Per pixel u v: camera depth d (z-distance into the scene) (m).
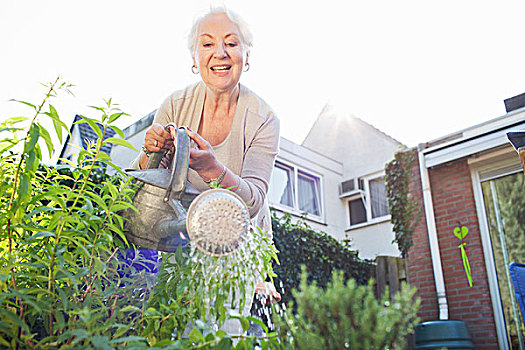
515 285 2.22
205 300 0.94
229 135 1.56
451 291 4.80
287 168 7.37
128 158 4.99
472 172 5.04
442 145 5.15
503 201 4.79
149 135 1.24
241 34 1.51
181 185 1.10
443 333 4.01
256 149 1.56
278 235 4.89
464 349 3.96
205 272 0.95
